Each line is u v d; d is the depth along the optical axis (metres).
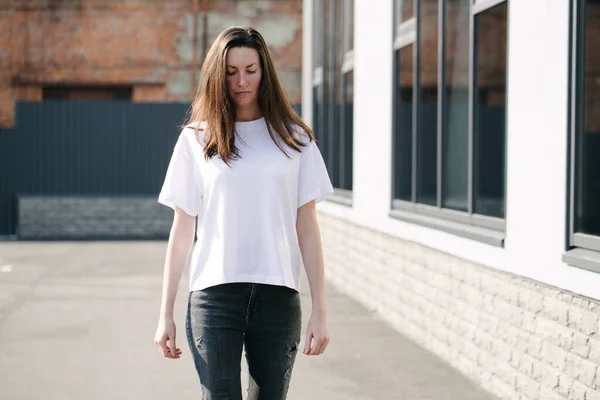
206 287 3.21
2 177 19.78
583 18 5.11
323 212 12.96
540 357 5.48
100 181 20.00
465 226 6.86
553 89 5.32
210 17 21.55
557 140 5.26
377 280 9.62
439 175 7.75
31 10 21.14
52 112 19.83
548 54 5.39
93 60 21.36
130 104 20.02
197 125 3.32
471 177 6.90
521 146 5.78
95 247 17.38
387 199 9.29
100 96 21.83
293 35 21.67
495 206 19.42
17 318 9.17
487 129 20.08
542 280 5.45
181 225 3.37
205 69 3.27
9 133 19.75
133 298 10.59
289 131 3.30
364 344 7.95
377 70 9.75
